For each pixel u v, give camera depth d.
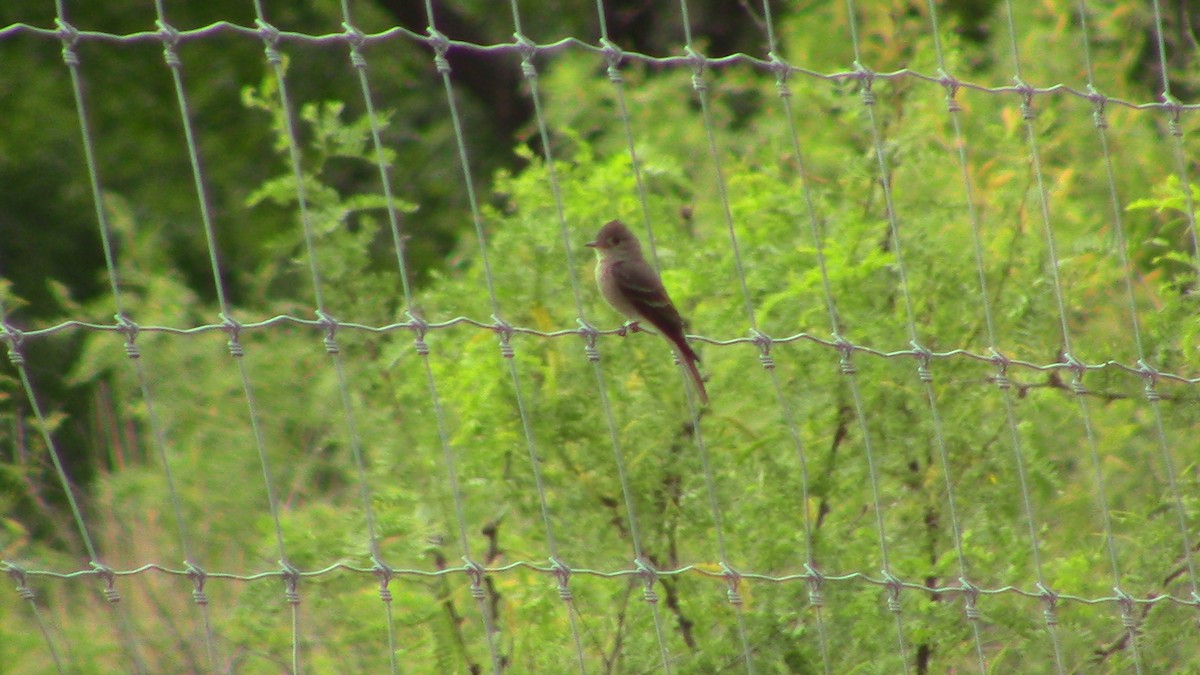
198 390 14.01
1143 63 19.39
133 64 26.02
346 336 11.86
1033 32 17.50
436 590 10.91
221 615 11.81
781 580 8.84
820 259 9.09
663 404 11.08
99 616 12.17
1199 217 11.30
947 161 12.50
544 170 11.86
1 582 12.24
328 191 11.99
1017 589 9.78
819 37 18.30
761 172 12.61
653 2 29.64
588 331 8.59
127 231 16.88
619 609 10.88
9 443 15.32
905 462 11.23
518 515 10.96
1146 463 11.69
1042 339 11.34
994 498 11.11
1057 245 11.98
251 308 16.41
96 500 13.95
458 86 30.27
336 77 27.53
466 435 10.70
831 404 11.12
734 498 10.93
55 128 25.16
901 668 10.34
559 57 18.45
